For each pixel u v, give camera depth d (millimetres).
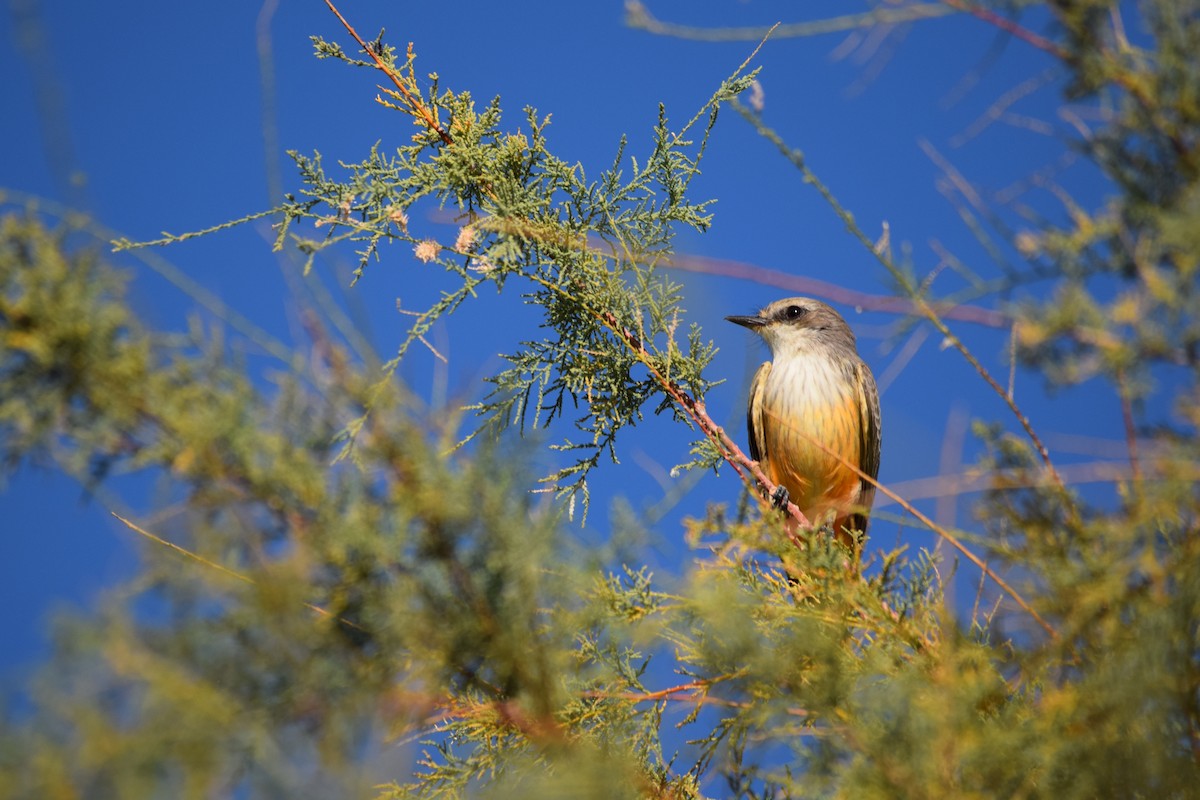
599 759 7000
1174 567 6477
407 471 6176
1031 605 6941
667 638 7770
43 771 5406
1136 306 6078
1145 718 6402
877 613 7758
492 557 6230
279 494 6117
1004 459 7027
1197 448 6238
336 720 6047
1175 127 6367
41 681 5555
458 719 7691
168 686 5660
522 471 6430
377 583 6168
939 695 6812
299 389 6328
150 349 6234
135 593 5840
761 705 7359
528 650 6551
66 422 6098
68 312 6078
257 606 5848
